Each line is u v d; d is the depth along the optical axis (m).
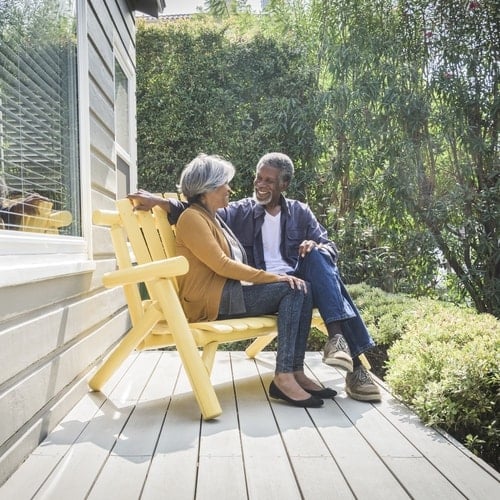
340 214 6.36
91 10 3.01
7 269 1.62
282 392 2.39
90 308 2.68
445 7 6.09
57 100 2.40
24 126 2.05
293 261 2.92
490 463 2.26
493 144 6.13
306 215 2.97
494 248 6.04
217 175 2.50
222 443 1.89
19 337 1.73
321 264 2.57
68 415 2.21
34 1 2.15
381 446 1.87
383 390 2.63
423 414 2.13
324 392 2.47
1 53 1.88
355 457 1.77
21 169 2.02
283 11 6.80
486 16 6.04
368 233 6.14
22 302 1.77
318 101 6.15
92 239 2.82
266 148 6.35
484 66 6.09
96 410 2.28
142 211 2.58
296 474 1.63
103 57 3.32
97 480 1.59
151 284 2.28
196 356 2.21
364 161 6.11
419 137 6.14
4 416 1.60
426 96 6.10
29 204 2.06
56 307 2.16
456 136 6.11
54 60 2.38
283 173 2.87
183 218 2.43
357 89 6.08
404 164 6.03
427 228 6.16
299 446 1.87
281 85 6.41
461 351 2.40
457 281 6.25
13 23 1.98
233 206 2.98
